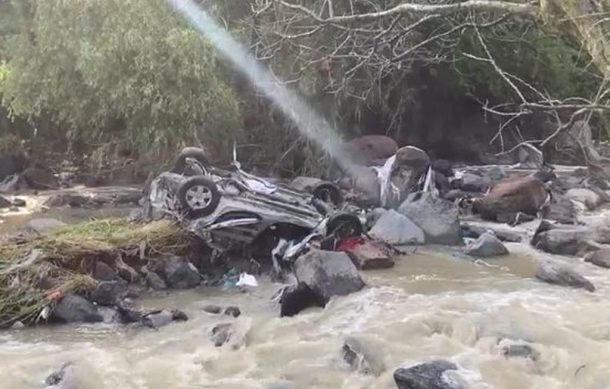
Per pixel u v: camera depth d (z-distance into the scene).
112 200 16.28
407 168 14.66
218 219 10.90
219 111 17.00
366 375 7.36
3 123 19.58
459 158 22.66
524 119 22.88
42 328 8.81
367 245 11.26
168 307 9.47
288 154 18.92
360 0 16.25
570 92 23.14
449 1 13.36
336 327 8.55
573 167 21.08
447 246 12.39
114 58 16.06
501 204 14.40
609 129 7.58
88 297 9.47
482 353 7.76
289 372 7.45
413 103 22.20
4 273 9.30
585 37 6.15
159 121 16.55
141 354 7.93
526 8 7.09
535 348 7.79
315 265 9.54
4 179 18.56
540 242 12.19
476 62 21.41
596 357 7.53
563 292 9.77
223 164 18.09
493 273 10.74
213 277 10.73
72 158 20.14
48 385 7.18
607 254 11.22
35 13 17.56
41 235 10.69
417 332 8.30
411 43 17.80
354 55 13.70
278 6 16.03
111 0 16.33
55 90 17.17
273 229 11.12
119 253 10.43
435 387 6.84
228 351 8.00
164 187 12.01
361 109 20.27
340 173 18.14
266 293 10.05
